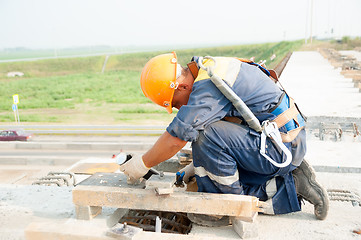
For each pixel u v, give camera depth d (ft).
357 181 10.92
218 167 6.97
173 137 6.69
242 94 6.95
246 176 7.75
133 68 246.27
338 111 19.79
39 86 187.93
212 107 6.73
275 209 7.77
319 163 12.09
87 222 7.28
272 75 8.22
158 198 6.94
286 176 7.73
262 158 7.05
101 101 143.33
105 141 71.26
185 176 8.54
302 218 7.90
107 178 7.90
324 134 15.89
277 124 7.13
